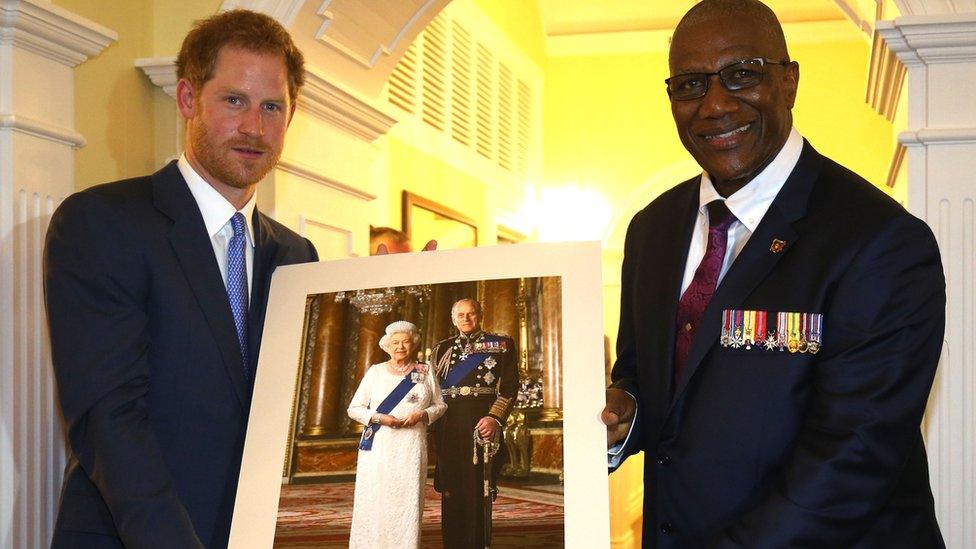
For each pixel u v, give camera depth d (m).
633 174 6.76
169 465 1.62
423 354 1.63
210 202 1.74
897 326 1.41
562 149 6.86
